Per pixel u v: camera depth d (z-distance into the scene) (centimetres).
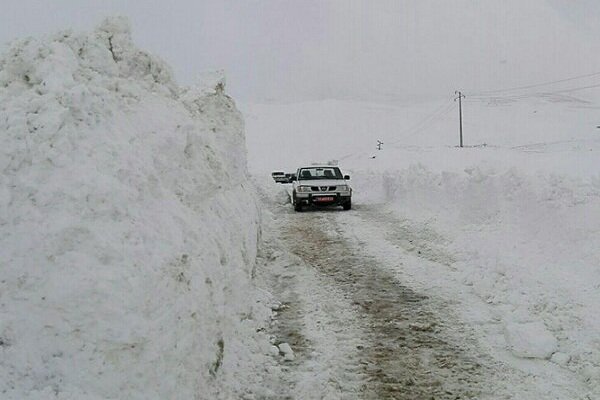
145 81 573
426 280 791
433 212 1311
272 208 1739
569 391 451
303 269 886
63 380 296
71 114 381
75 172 348
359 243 1083
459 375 489
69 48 458
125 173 382
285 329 615
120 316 307
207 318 409
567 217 827
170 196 443
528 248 846
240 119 1061
